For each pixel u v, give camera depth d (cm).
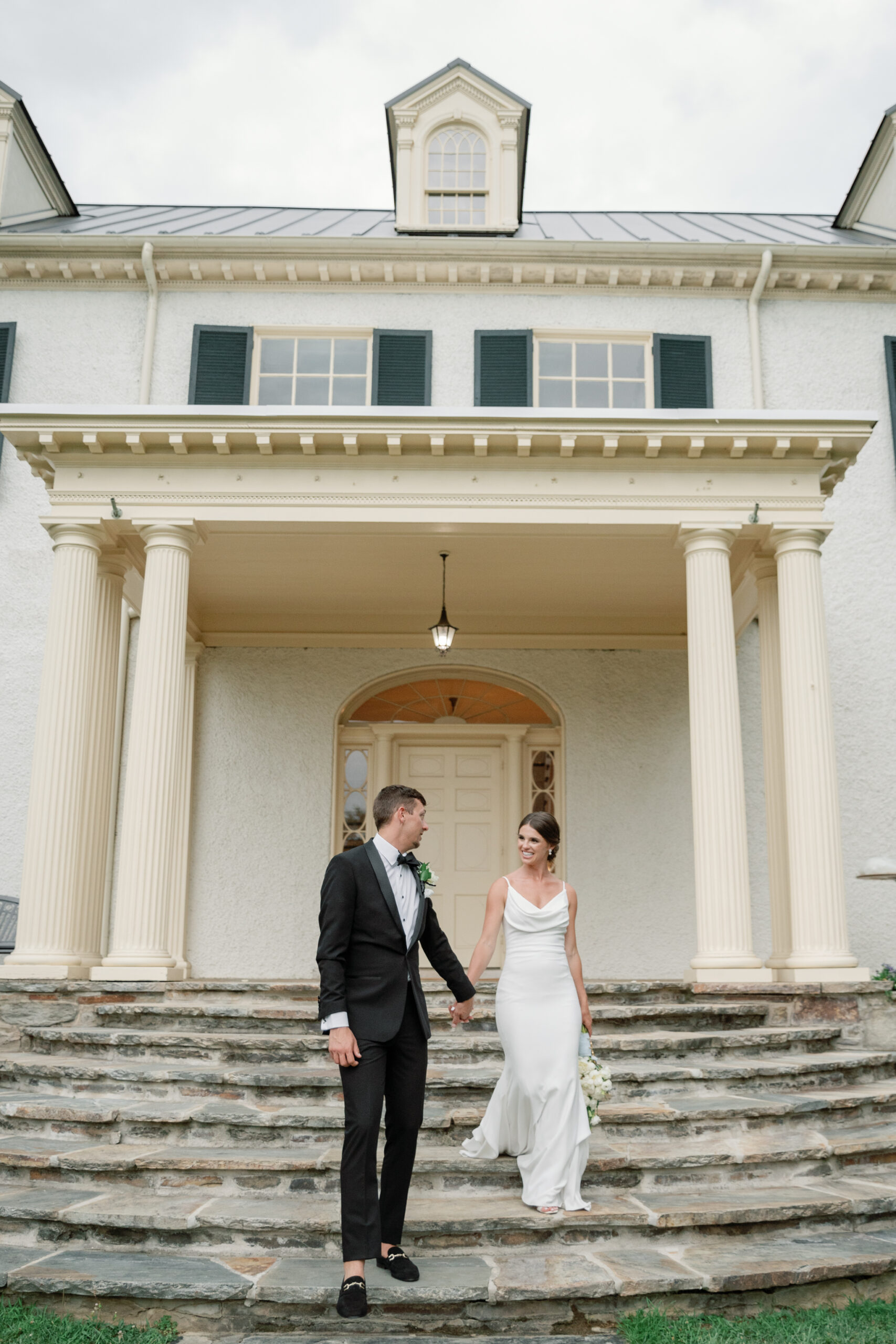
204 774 1130
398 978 391
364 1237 360
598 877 1112
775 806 902
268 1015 640
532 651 1168
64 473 810
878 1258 398
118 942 726
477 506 808
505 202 1241
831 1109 536
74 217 1359
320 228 1290
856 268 1169
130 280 1177
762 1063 597
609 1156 464
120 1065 593
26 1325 345
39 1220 419
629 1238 419
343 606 1119
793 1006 686
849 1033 680
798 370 1170
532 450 804
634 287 1184
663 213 1442
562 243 1145
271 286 1179
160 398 1148
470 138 1279
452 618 1157
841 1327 351
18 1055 640
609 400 1179
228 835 1116
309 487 809
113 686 908
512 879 477
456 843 1173
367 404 1164
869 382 1167
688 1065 590
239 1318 367
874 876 761
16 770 1076
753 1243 424
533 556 952
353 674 1161
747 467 812
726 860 745
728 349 1175
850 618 1116
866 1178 488
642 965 1094
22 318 1168
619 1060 596
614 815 1127
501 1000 457
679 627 1165
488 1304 367
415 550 939
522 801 1171
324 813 1127
